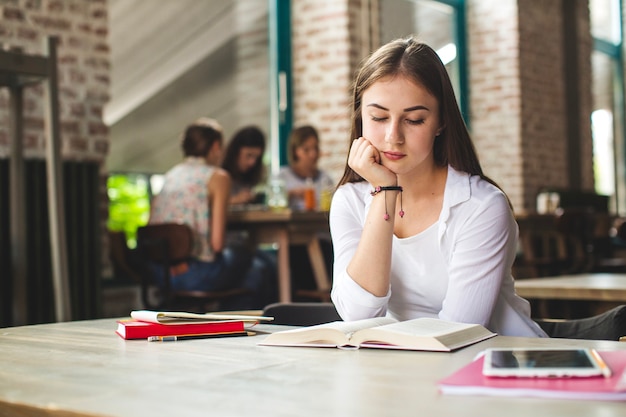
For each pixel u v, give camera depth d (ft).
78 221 15.65
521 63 28.84
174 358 4.07
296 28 23.03
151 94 19.31
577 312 10.26
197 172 15.02
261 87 22.38
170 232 14.19
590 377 3.16
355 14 22.65
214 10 21.08
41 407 2.98
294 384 3.31
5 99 15.25
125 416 2.79
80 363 3.96
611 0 36.45
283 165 22.71
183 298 14.83
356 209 6.27
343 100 22.25
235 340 4.74
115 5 18.45
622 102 36.29
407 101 5.52
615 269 25.00
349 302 5.62
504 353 3.63
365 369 3.66
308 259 17.25
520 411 2.76
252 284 17.19
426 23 27.20
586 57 33.14
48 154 11.97
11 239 13.88
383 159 5.65
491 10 28.96
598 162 34.50
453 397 3.00
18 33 15.66
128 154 18.71
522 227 22.80
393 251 5.96
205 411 2.84
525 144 28.89
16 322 13.10
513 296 6.07
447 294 5.82
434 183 5.96
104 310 16.51
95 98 16.89
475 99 29.35
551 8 31.09
